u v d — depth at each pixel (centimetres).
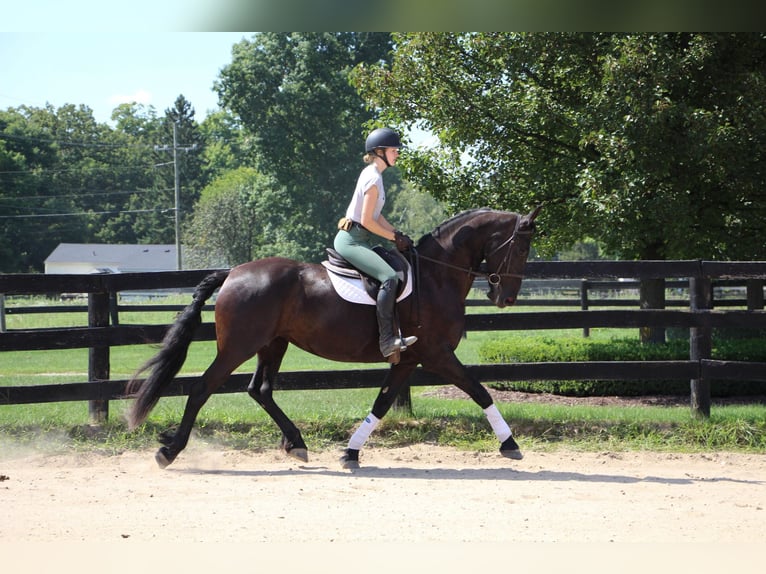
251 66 4838
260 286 704
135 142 11044
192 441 830
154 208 10056
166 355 698
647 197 1212
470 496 619
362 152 5044
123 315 2750
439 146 1424
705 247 1338
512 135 1327
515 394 1227
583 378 885
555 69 1284
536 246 1423
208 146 10788
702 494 639
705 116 1102
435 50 1313
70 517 539
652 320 892
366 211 693
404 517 551
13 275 826
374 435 859
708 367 895
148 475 693
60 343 841
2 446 798
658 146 1141
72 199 9600
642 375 888
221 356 707
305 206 4988
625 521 546
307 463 758
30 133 9031
